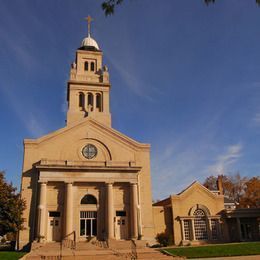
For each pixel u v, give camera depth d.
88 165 43.31
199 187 49.09
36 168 41.88
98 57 59.38
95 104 55.09
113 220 42.31
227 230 47.91
